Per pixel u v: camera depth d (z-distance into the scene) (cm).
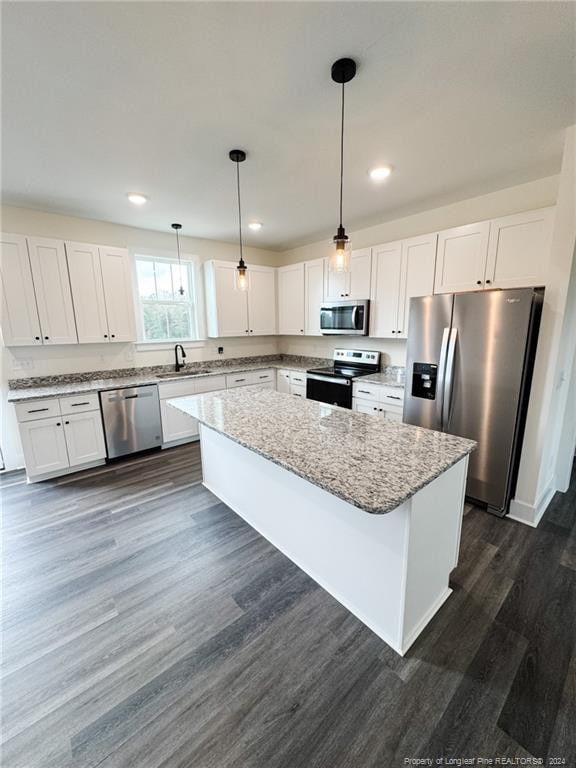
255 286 478
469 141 208
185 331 456
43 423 308
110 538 231
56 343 330
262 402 254
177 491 295
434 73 150
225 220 363
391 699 130
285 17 121
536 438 231
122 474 330
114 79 151
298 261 502
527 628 160
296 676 140
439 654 148
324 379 396
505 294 226
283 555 213
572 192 201
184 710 128
